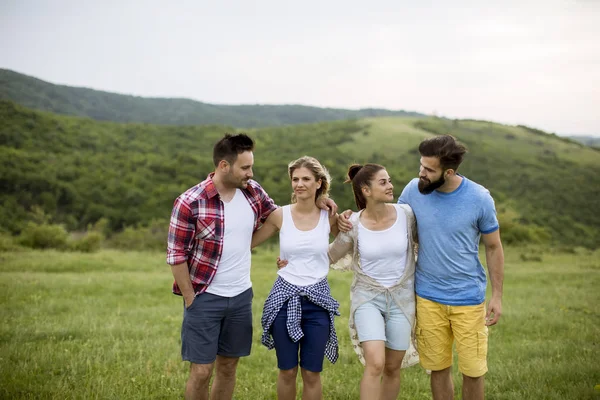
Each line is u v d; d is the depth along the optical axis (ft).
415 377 16.71
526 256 77.97
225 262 11.95
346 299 32.94
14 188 145.89
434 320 12.10
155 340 20.49
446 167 11.46
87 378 15.24
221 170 11.78
